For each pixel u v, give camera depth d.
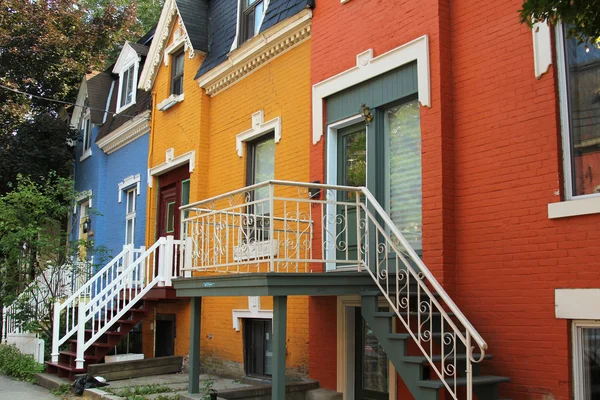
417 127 7.69
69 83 19.83
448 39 7.25
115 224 15.95
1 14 17.62
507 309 6.28
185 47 12.97
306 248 7.80
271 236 6.77
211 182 11.88
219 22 12.48
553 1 4.64
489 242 6.54
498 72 6.70
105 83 18.39
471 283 6.66
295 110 9.72
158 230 13.90
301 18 9.46
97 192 16.86
